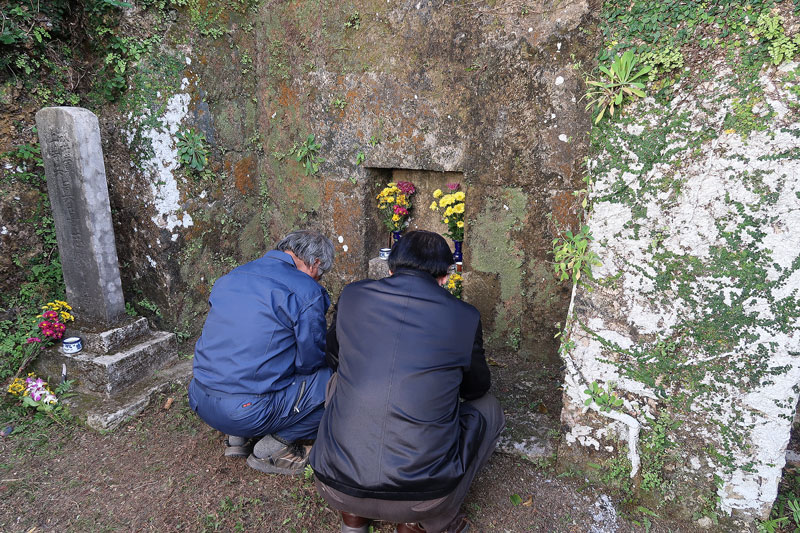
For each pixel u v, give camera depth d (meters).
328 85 3.50
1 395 2.82
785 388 1.71
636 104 1.78
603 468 2.14
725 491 1.89
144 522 2.01
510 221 3.07
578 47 2.65
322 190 3.74
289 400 2.13
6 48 2.98
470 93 3.02
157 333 3.21
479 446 1.83
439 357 1.63
